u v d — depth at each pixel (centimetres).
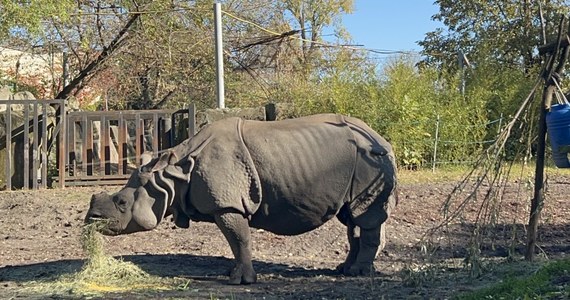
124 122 1788
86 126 1783
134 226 797
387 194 820
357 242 854
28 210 1388
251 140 802
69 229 1239
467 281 775
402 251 1020
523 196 1381
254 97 2759
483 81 2364
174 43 2748
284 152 797
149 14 2583
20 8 1983
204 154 796
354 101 2111
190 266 912
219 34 2044
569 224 1188
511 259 856
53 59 3378
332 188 805
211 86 3122
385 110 2067
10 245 1102
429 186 1572
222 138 803
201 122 1823
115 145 2073
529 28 3456
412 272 777
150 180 795
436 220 1229
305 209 806
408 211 1297
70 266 906
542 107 820
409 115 2042
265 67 3275
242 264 795
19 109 1855
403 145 2014
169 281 810
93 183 1770
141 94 3219
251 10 3142
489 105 2317
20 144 1789
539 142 829
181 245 1075
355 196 816
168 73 2939
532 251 856
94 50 2747
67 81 3020
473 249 798
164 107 3209
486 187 1504
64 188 1725
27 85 3334
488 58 2767
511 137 952
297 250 1044
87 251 830
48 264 934
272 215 807
